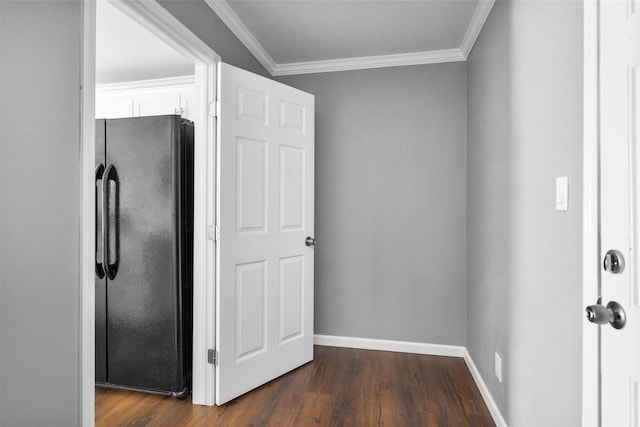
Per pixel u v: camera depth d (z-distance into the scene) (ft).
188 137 7.62
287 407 6.74
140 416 6.46
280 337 8.09
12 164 3.22
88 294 3.99
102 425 6.19
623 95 2.84
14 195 3.24
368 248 9.80
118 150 7.40
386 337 9.67
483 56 7.36
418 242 9.50
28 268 3.37
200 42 6.37
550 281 4.20
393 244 9.65
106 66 10.39
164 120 7.23
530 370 4.81
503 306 5.92
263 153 7.72
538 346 4.56
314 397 7.11
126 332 7.39
